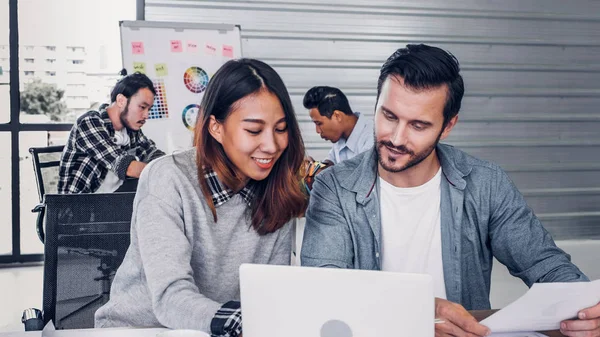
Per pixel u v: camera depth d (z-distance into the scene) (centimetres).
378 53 560
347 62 555
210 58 441
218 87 150
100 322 157
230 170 154
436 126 166
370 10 555
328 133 385
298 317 108
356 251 180
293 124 154
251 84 148
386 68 167
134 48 429
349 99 560
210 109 151
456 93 166
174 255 142
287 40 545
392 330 105
